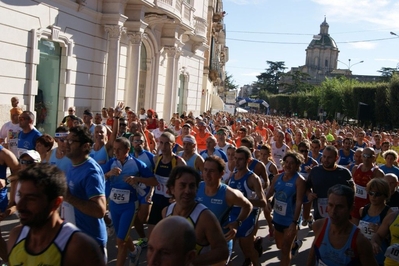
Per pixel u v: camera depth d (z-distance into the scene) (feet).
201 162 22.65
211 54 145.79
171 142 20.77
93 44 50.62
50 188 8.21
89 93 50.96
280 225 20.63
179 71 81.61
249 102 228.02
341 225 11.94
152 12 59.77
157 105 70.59
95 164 13.41
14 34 38.09
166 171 20.75
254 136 42.34
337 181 19.81
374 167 23.08
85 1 47.65
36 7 40.45
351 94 141.79
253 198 18.69
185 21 71.56
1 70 36.96
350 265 11.82
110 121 40.63
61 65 46.03
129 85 58.08
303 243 26.86
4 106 37.60
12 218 25.66
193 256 7.47
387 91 113.39
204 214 11.37
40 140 20.70
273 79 369.50
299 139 41.86
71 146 13.08
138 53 57.31
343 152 34.40
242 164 18.92
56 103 46.26
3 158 17.40
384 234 14.80
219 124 56.18
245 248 19.13
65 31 45.14
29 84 40.63
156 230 7.35
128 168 18.94
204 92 134.62
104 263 8.58
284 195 20.36
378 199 16.47
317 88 209.46
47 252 8.20
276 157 33.73
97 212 12.84
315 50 439.63
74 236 8.32
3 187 17.39
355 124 146.61
